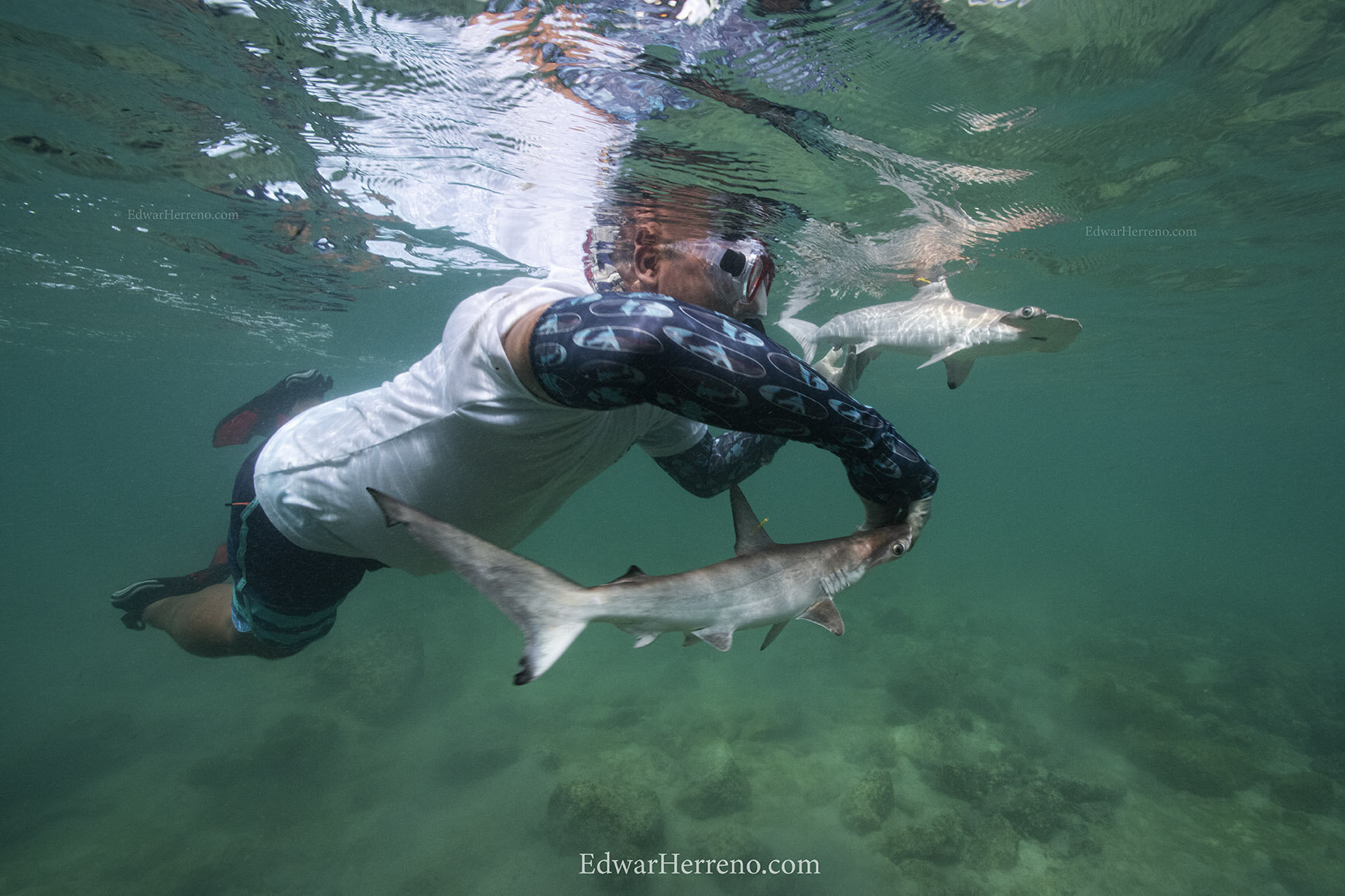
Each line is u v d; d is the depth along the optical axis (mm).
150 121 6684
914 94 5688
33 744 14422
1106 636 22641
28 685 19328
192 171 7910
